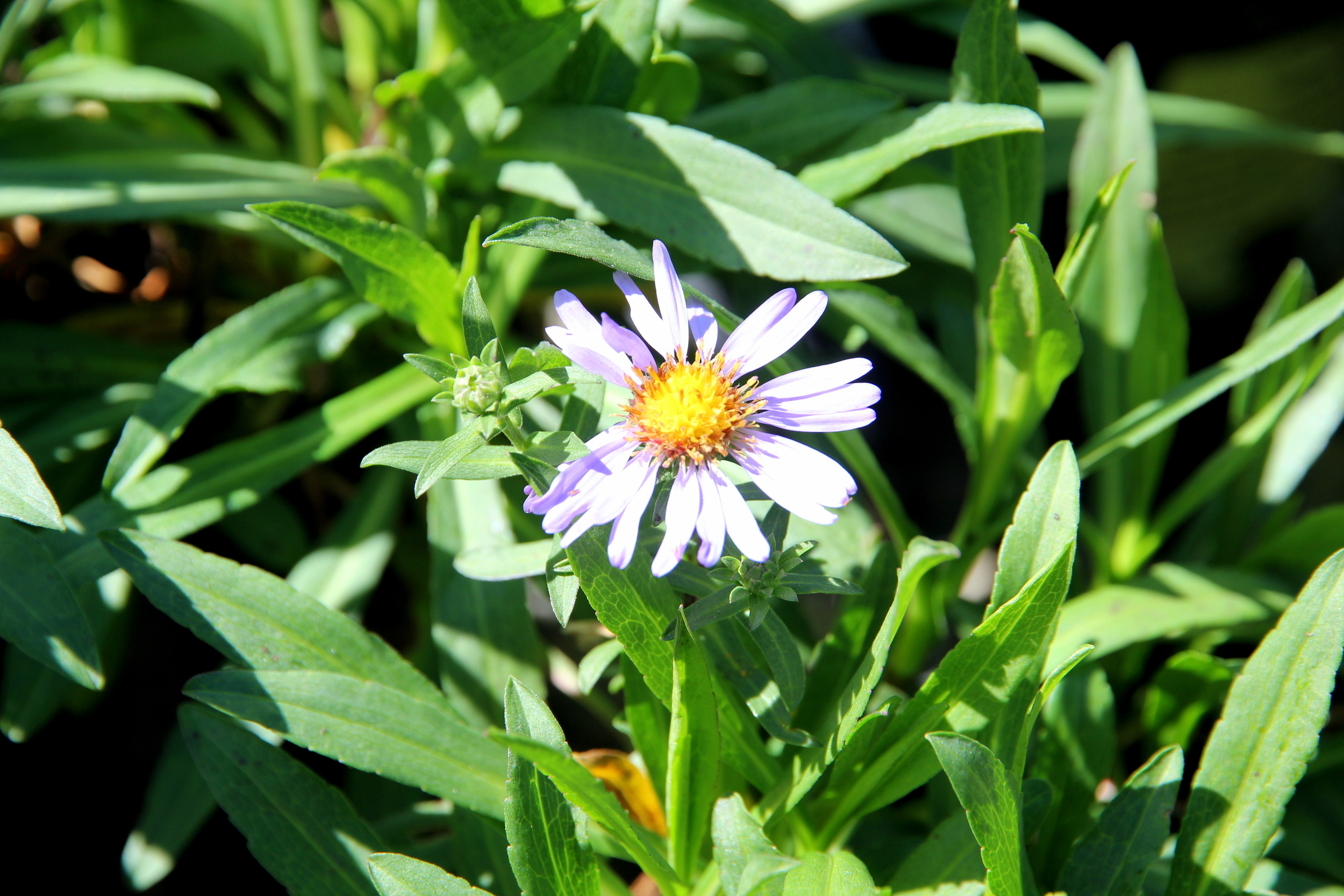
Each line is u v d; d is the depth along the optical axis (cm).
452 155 53
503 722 51
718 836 48
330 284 54
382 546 54
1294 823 53
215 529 56
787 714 48
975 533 53
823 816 50
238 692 49
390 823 52
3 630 49
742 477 49
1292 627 49
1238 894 49
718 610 47
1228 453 54
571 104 53
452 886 48
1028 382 51
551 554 48
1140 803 49
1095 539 55
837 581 48
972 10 51
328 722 49
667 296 48
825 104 55
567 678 55
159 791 52
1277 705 49
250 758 50
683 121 55
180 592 49
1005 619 48
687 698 48
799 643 52
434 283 52
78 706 54
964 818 49
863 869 47
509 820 47
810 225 51
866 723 48
